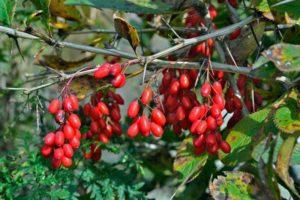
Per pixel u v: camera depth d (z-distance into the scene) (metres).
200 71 0.46
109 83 0.47
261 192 0.43
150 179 0.69
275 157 0.43
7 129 0.61
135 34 0.45
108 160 0.79
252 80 0.49
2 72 0.69
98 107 0.48
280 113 0.42
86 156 0.50
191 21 0.51
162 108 0.46
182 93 0.46
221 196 0.43
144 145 0.66
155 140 0.66
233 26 0.46
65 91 0.46
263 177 0.41
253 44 0.49
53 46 0.47
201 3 0.50
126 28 0.45
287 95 0.44
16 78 0.70
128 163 0.54
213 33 0.46
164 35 0.61
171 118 0.47
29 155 0.52
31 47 0.70
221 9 0.62
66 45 0.47
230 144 0.46
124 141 0.64
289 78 0.45
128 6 0.51
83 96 0.46
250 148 0.43
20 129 0.69
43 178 0.50
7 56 0.69
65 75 0.46
